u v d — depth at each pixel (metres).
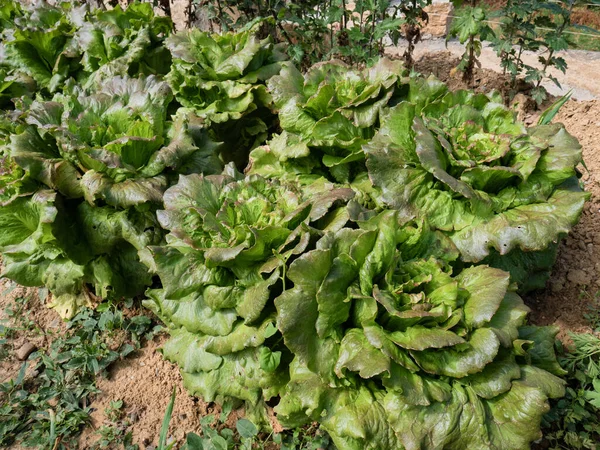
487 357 0.49
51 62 1.05
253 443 0.61
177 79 0.92
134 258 0.75
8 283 0.89
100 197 0.69
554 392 0.50
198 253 0.58
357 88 0.76
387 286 0.52
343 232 0.54
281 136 0.79
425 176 0.66
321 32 1.18
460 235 0.64
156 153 0.71
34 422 0.67
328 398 0.52
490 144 0.65
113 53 0.98
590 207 0.86
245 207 0.57
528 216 0.63
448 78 1.20
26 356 0.76
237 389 0.59
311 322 0.51
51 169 0.68
